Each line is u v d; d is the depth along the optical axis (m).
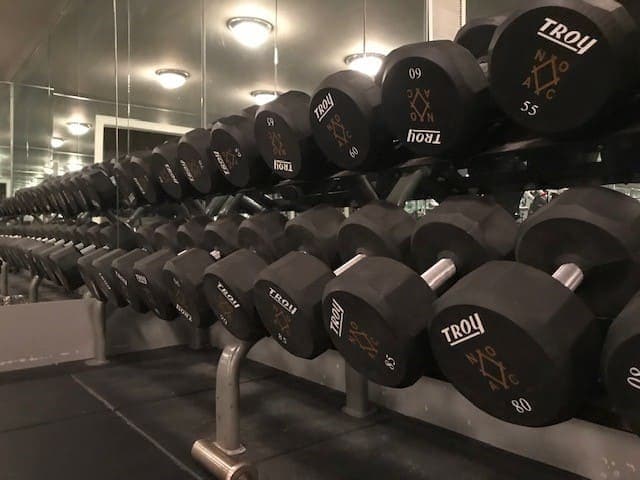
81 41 3.24
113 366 2.53
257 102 2.84
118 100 2.94
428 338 0.93
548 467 1.47
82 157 3.18
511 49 0.79
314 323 1.14
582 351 0.76
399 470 1.46
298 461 1.51
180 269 1.57
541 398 0.77
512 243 0.99
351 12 2.52
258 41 2.81
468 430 1.68
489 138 0.99
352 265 1.06
